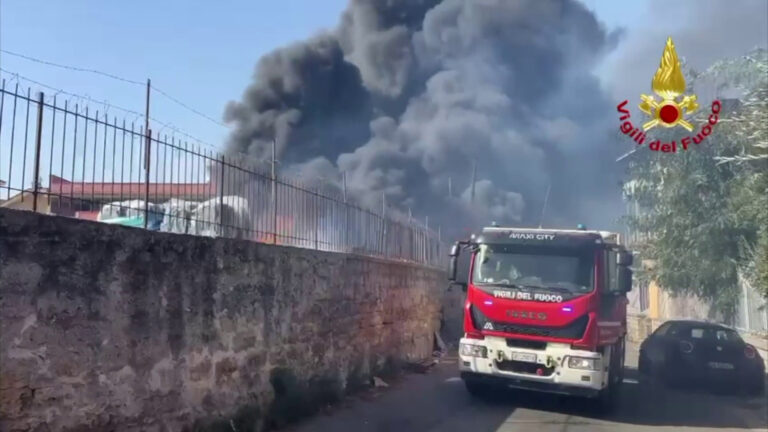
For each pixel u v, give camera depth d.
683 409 11.45
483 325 10.93
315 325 9.95
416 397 11.38
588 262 10.76
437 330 18.44
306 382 9.58
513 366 10.70
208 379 7.38
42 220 5.38
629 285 10.79
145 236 6.48
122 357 6.14
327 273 10.43
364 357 11.89
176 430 6.81
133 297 6.30
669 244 16.38
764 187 9.42
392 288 13.74
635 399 12.41
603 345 10.64
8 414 5.04
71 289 5.61
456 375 14.03
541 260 10.95
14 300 5.12
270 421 8.55
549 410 10.81
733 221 14.18
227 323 7.77
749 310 15.78
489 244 11.29
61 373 5.48
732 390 13.33
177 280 6.93
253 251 8.36
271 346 8.71
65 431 5.50
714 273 15.77
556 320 10.42
